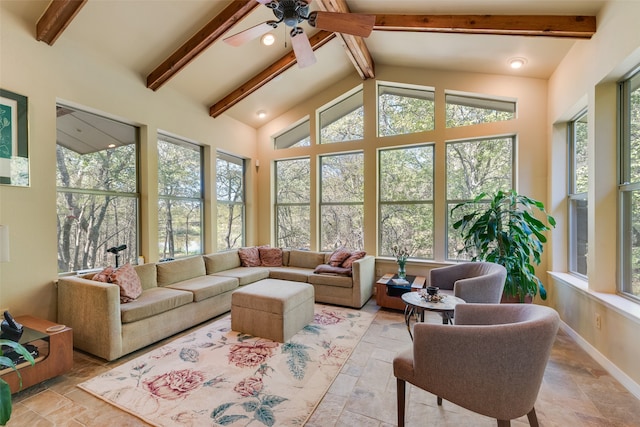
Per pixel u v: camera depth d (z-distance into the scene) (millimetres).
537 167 3801
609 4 2422
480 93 4113
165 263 3781
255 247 5309
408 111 4727
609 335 2398
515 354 1426
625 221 2500
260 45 3947
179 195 4555
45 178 2908
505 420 1482
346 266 4305
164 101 4121
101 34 3141
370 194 4875
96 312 2598
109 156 3646
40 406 1986
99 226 3549
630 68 2352
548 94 3736
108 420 1856
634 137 2420
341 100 5215
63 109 3223
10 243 2672
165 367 2475
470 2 2951
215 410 1938
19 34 2711
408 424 1822
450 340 1515
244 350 2773
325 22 2283
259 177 5867
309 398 2066
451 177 4430
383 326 3379
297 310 3184
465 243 3852
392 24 3326
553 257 3572
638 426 1797
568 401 2031
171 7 3064
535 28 2844
